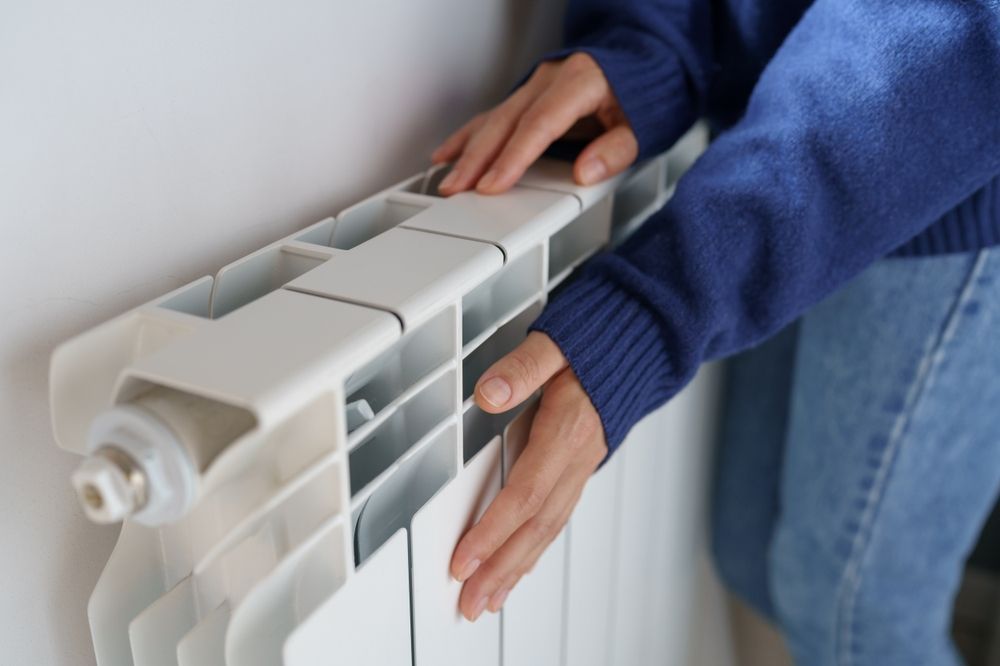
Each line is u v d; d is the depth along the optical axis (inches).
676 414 33.8
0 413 15.3
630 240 22.4
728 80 28.9
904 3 21.5
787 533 38.4
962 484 34.5
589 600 28.6
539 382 18.9
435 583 18.6
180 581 16.3
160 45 16.2
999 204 27.4
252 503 14.8
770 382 40.4
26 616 16.8
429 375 16.4
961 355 31.4
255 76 18.4
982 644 53.5
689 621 43.4
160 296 17.2
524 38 28.1
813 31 23.2
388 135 22.9
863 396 33.5
